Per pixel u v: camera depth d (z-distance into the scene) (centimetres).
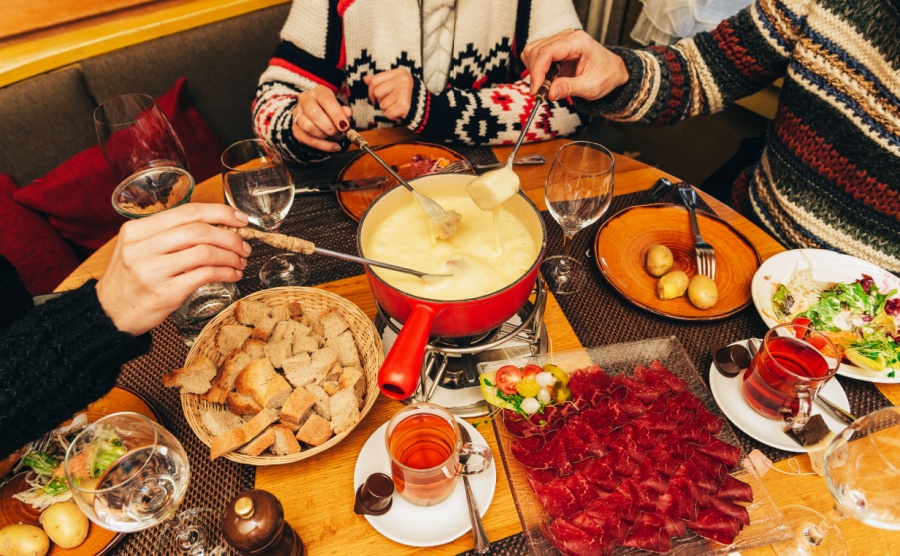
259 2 229
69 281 123
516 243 102
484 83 188
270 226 122
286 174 120
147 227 81
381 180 140
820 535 82
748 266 122
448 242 103
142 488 74
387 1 168
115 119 145
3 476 90
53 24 202
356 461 92
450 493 87
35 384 80
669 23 243
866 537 83
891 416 78
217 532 84
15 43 198
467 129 156
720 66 153
